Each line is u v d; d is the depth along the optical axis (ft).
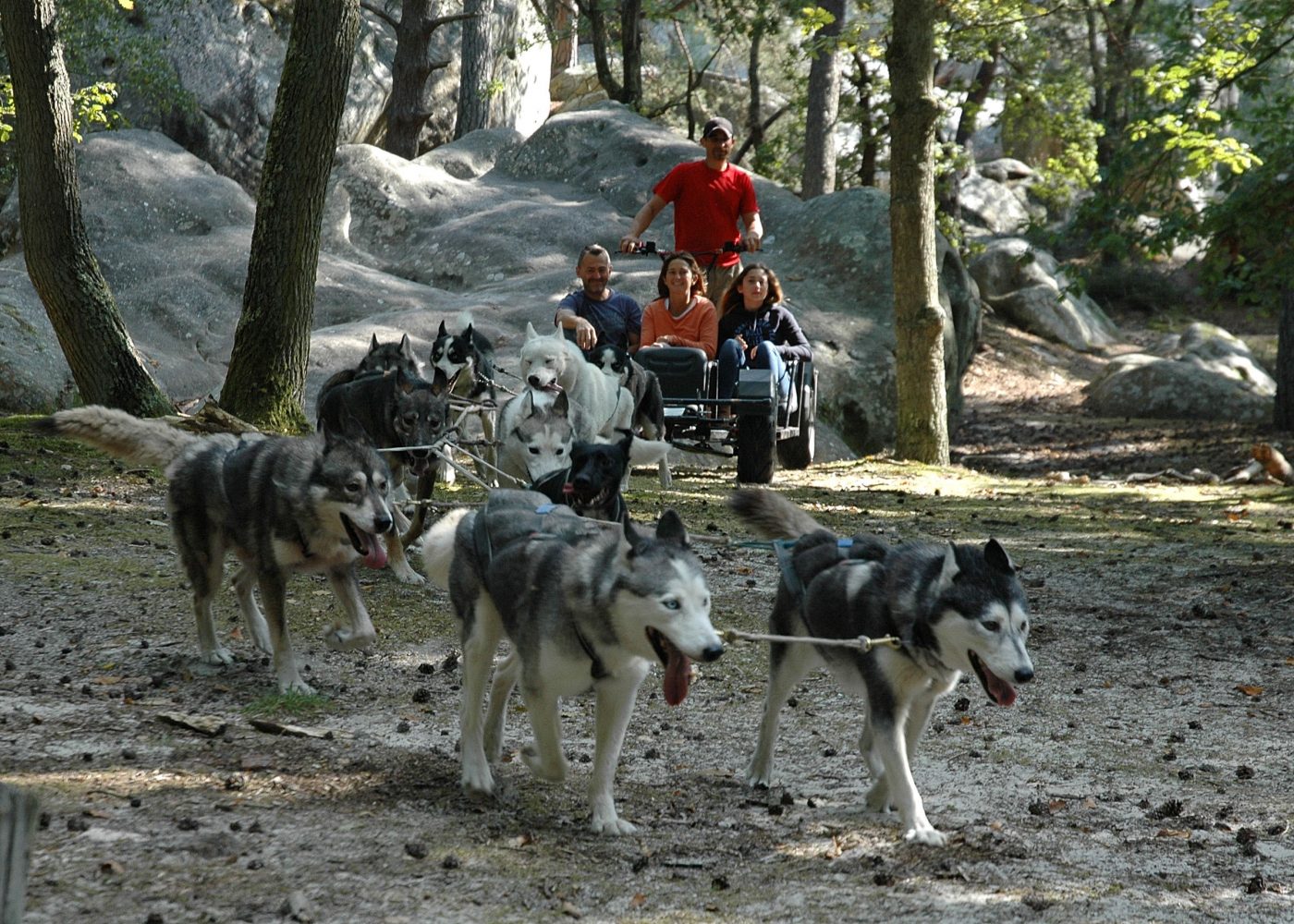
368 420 29.71
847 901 13.38
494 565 15.62
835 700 21.44
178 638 22.30
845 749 18.98
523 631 15.02
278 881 12.75
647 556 14.23
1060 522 40.42
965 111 97.76
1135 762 18.85
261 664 21.12
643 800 16.33
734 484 45.52
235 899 12.24
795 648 16.97
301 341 43.11
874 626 15.31
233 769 16.07
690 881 13.75
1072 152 97.55
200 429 39.68
